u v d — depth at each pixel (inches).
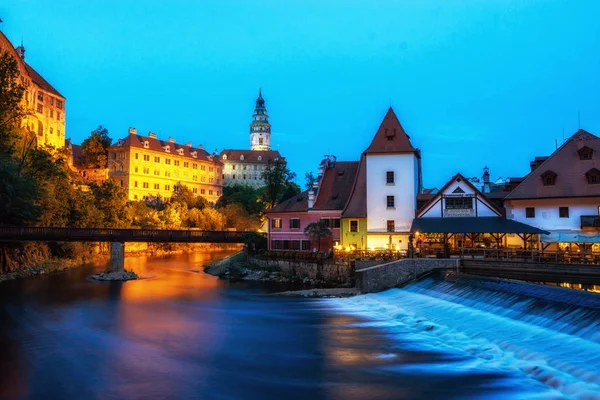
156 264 3125.0
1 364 852.6
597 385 655.1
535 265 1529.3
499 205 2113.7
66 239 2208.4
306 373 802.2
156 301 1573.6
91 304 1509.6
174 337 1066.1
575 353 767.1
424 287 1525.6
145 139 5949.8
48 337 1063.0
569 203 1908.2
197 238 2709.2
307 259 2092.8
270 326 1179.3
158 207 5324.8
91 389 723.4
